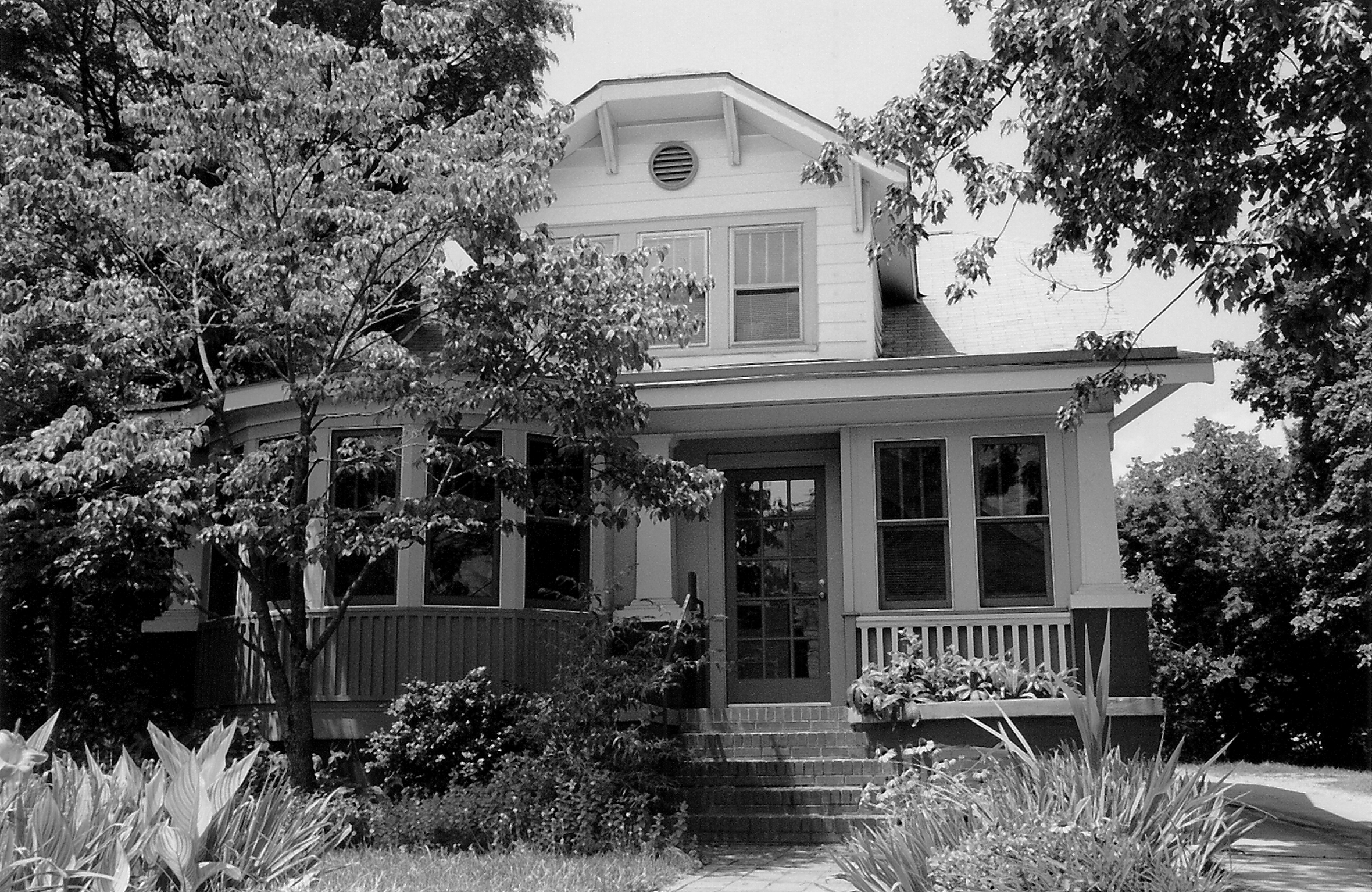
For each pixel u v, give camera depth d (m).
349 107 11.68
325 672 13.77
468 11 15.08
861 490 14.64
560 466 13.77
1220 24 11.08
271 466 11.41
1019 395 13.91
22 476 11.50
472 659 13.81
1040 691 12.79
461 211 11.18
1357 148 10.83
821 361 14.56
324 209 11.31
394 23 11.91
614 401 12.00
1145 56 11.25
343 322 12.09
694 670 14.21
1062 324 16.66
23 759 5.09
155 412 14.04
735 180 16.09
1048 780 7.14
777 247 15.90
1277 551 31.91
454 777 12.19
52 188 11.05
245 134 11.69
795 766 12.44
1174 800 6.94
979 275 12.62
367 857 9.80
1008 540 14.24
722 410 14.28
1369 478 24.56
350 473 14.02
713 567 15.28
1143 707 12.33
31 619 17.36
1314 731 31.97
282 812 6.21
